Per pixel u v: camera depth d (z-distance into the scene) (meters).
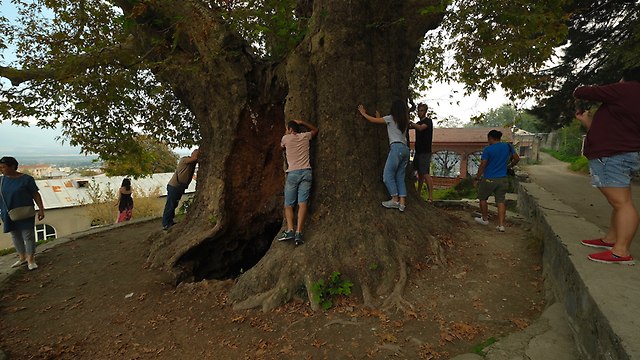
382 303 4.00
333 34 5.24
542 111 18.20
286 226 5.17
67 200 21.47
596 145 3.20
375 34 5.61
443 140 24.31
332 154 5.23
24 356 3.70
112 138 9.02
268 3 5.84
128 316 4.46
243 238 6.82
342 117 5.26
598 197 10.04
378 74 5.62
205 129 6.88
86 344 3.89
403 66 6.11
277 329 3.81
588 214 7.43
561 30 5.58
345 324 3.71
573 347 2.91
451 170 25.83
